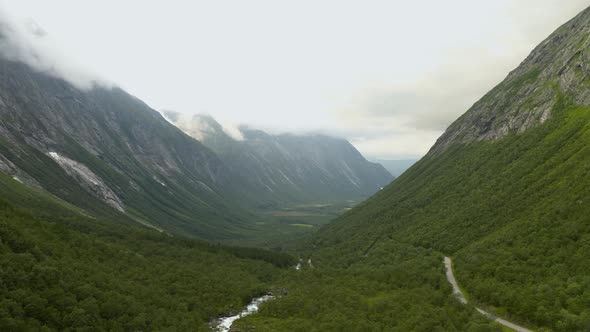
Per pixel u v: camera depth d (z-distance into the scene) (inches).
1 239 4650.6
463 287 5182.1
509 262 4948.3
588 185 5580.7
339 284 6343.5
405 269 6358.3
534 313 3747.5
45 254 5009.8
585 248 4382.4
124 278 5546.3
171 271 6501.0
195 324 4852.4
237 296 6097.4
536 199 6407.5
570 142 7598.4
